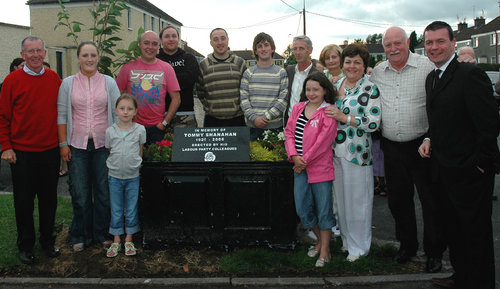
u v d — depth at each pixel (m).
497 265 3.89
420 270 3.77
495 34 47.62
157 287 3.50
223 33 5.14
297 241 4.44
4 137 3.74
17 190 3.86
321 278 3.58
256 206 4.04
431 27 3.29
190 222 4.08
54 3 25.00
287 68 5.37
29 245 3.94
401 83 3.72
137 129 4.09
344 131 3.87
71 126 4.00
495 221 5.21
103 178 4.15
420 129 3.70
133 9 27.81
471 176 3.16
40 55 3.77
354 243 3.94
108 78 4.14
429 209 3.69
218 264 3.86
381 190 6.59
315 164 3.80
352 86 3.94
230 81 5.19
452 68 3.25
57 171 4.05
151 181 4.06
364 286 3.48
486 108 3.04
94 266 3.87
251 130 5.19
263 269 3.76
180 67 5.20
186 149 4.17
